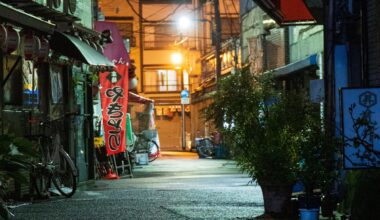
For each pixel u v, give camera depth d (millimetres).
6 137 7941
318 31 23922
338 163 9062
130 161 22109
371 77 10430
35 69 14117
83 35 16328
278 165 9289
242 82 10047
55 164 13195
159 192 14156
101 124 21031
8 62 12789
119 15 57719
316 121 9383
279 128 9477
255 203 11695
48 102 14688
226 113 9984
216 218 9688
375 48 10258
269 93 9992
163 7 58031
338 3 10898
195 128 53969
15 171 8047
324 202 9305
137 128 35062
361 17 10609
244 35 37500
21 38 12734
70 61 15828
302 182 9133
